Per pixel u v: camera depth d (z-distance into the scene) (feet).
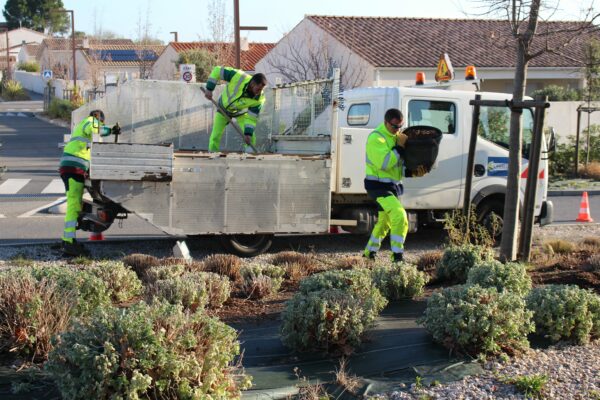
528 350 18.06
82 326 14.80
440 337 18.21
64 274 19.97
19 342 17.02
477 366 17.08
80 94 137.80
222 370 14.99
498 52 92.89
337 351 18.10
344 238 38.65
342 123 37.40
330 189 32.83
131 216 44.37
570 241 35.91
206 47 107.65
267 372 16.92
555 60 91.66
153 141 36.29
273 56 102.12
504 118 36.55
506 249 28.55
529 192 28.07
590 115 77.20
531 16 26.96
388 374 16.92
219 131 34.45
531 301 19.56
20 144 94.43
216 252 34.14
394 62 86.22
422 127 28.73
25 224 41.04
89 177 30.35
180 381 13.94
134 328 13.97
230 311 22.31
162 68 146.61
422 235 39.91
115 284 22.63
